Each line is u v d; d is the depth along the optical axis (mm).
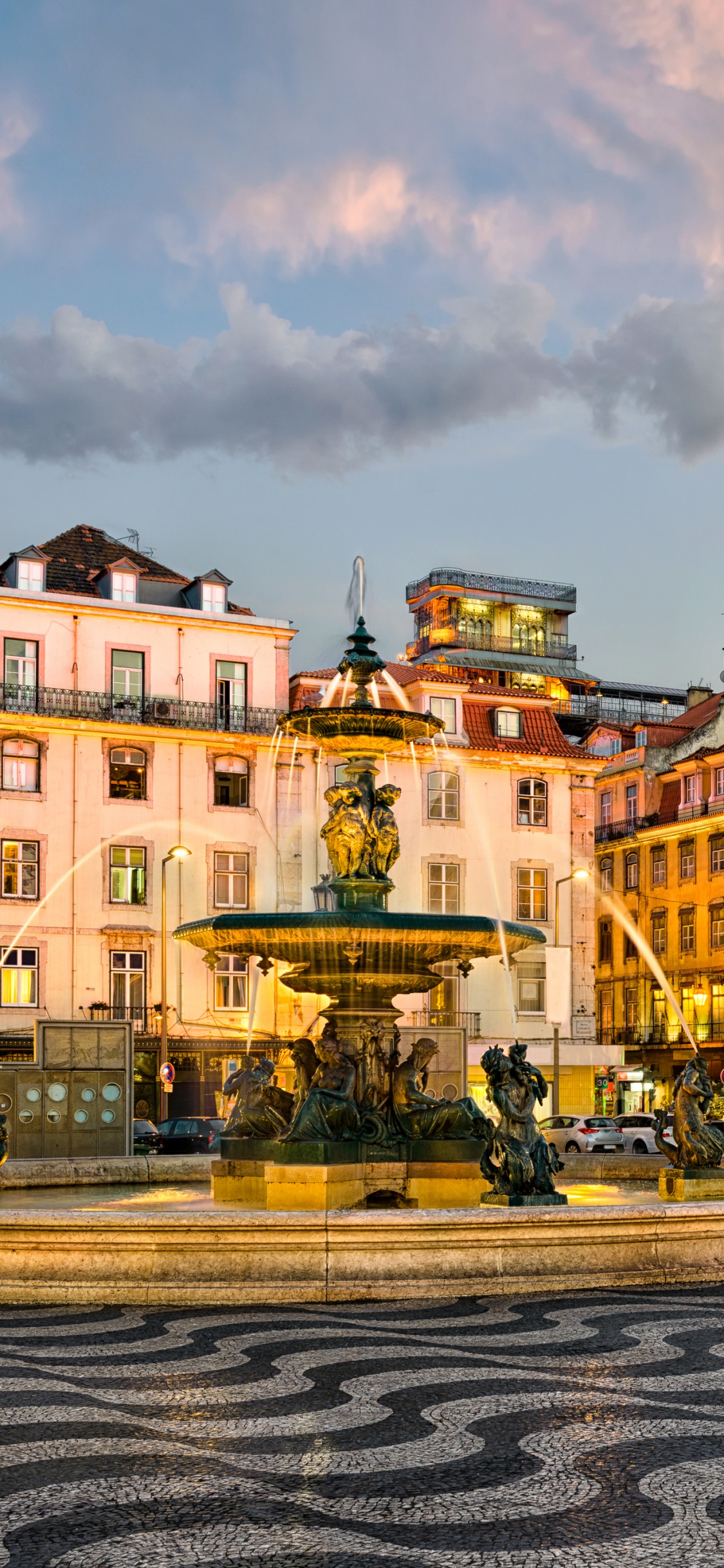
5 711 46344
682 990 63531
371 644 16469
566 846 54688
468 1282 11531
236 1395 8172
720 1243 12516
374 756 16203
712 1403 7984
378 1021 14930
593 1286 11906
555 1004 52188
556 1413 7754
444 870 52625
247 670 50406
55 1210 11664
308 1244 11344
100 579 50312
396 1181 14492
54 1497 6301
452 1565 5484
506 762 53906
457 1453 6977
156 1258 11336
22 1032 45219
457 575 88500
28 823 46500
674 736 70312
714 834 62375
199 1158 18953
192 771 48719
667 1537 5781
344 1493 6363
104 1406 7938
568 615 89938
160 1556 5574
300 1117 14227
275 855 49438
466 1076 34688
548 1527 5914
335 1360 9078
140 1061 46406
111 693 48344
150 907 47656
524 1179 12844
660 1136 15531
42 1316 10758
